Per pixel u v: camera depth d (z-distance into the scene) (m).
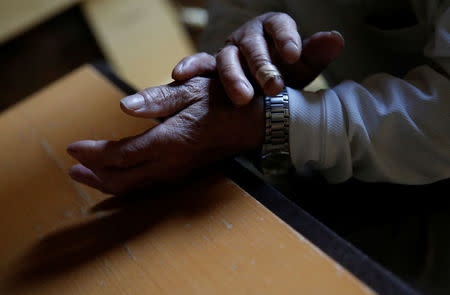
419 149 0.48
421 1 0.52
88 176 0.48
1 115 0.59
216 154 0.49
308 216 0.44
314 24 0.60
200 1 1.38
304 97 0.48
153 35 1.25
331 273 0.41
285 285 0.41
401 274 0.52
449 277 0.51
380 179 0.51
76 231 0.47
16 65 1.21
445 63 0.48
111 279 0.44
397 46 0.56
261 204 0.45
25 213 0.49
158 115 0.48
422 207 0.54
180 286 0.42
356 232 0.55
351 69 0.61
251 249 0.43
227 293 0.41
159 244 0.45
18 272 0.45
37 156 0.54
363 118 0.48
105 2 1.25
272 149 0.49
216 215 0.45
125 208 0.48
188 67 0.49
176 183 0.48
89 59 1.30
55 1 1.17
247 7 0.63
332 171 0.51
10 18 1.12
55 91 0.60
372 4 0.57
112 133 0.54
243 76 0.47
